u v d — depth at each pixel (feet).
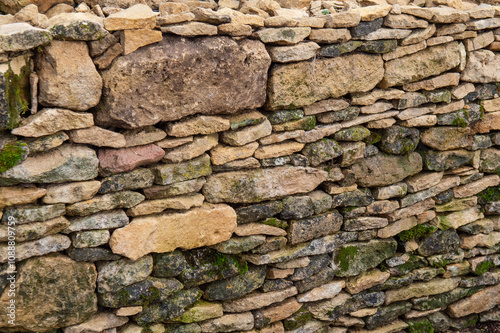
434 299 14.29
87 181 9.65
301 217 12.06
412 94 12.77
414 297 14.08
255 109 11.31
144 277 10.50
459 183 14.14
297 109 11.56
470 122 13.73
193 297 11.28
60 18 8.98
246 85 10.55
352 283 13.15
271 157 11.48
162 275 10.78
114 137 9.68
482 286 14.92
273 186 11.57
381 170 12.89
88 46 9.12
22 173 8.95
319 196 12.31
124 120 9.59
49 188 9.39
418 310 14.26
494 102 14.06
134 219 10.25
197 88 10.05
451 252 14.34
